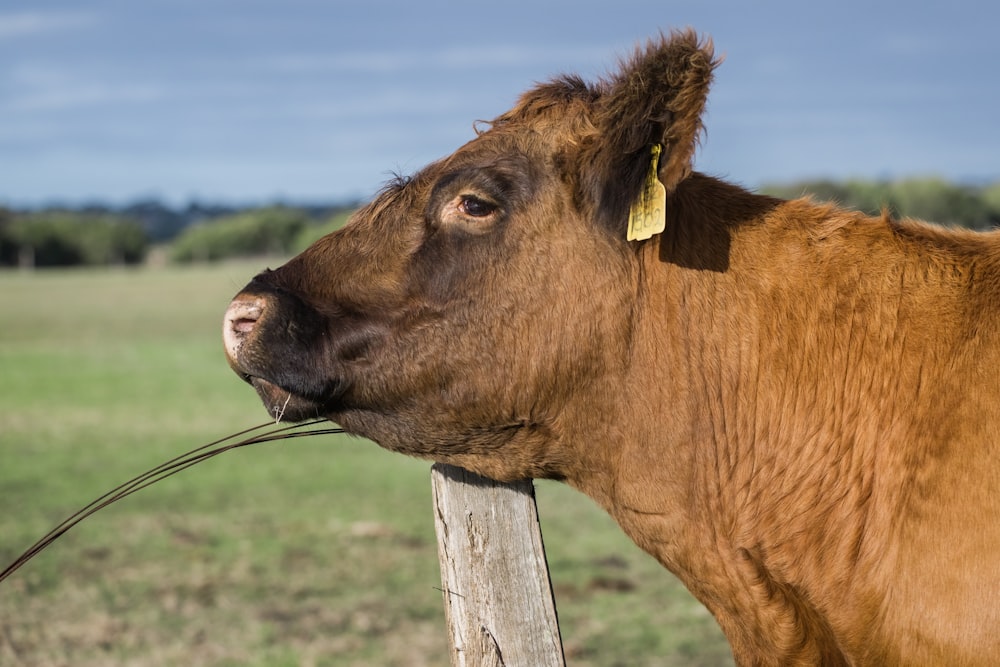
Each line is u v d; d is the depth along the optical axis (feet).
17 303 150.51
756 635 11.10
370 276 11.27
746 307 11.09
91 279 218.38
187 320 120.06
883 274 10.89
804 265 11.10
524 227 11.04
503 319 11.06
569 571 28.84
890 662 10.14
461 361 11.13
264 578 28.37
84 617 25.32
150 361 80.12
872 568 10.27
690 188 11.58
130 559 30.01
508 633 11.27
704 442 11.05
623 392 11.10
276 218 324.19
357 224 11.61
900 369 10.50
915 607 9.81
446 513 11.54
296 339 11.08
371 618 25.40
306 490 39.19
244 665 22.56
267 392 11.41
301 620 25.26
